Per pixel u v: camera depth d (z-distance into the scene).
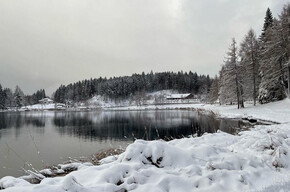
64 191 3.56
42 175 5.67
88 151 16.02
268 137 6.53
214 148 5.86
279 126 11.79
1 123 37.75
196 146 5.97
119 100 121.81
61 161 13.30
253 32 35.22
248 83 36.69
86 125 33.28
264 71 31.45
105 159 6.61
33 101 142.50
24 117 53.38
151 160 5.21
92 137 22.42
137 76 150.75
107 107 108.06
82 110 93.69
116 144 18.28
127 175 4.43
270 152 5.64
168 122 32.34
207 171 4.66
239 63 36.44
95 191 3.73
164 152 5.30
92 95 134.00
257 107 31.94
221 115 31.98
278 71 29.03
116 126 30.83
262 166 5.04
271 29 31.45
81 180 4.39
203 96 108.88
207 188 4.10
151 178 4.38
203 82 134.75
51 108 109.25
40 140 21.14
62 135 23.98
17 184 4.22
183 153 5.40
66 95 137.75
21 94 115.94
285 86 31.52
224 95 40.97
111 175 4.31
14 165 12.55
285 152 5.48
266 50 30.12
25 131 27.23
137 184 4.14
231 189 4.09
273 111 25.22
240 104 39.88
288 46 27.42
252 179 4.42
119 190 3.96
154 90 145.00
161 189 4.00
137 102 104.69
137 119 40.28
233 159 5.15
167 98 118.06
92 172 4.69
